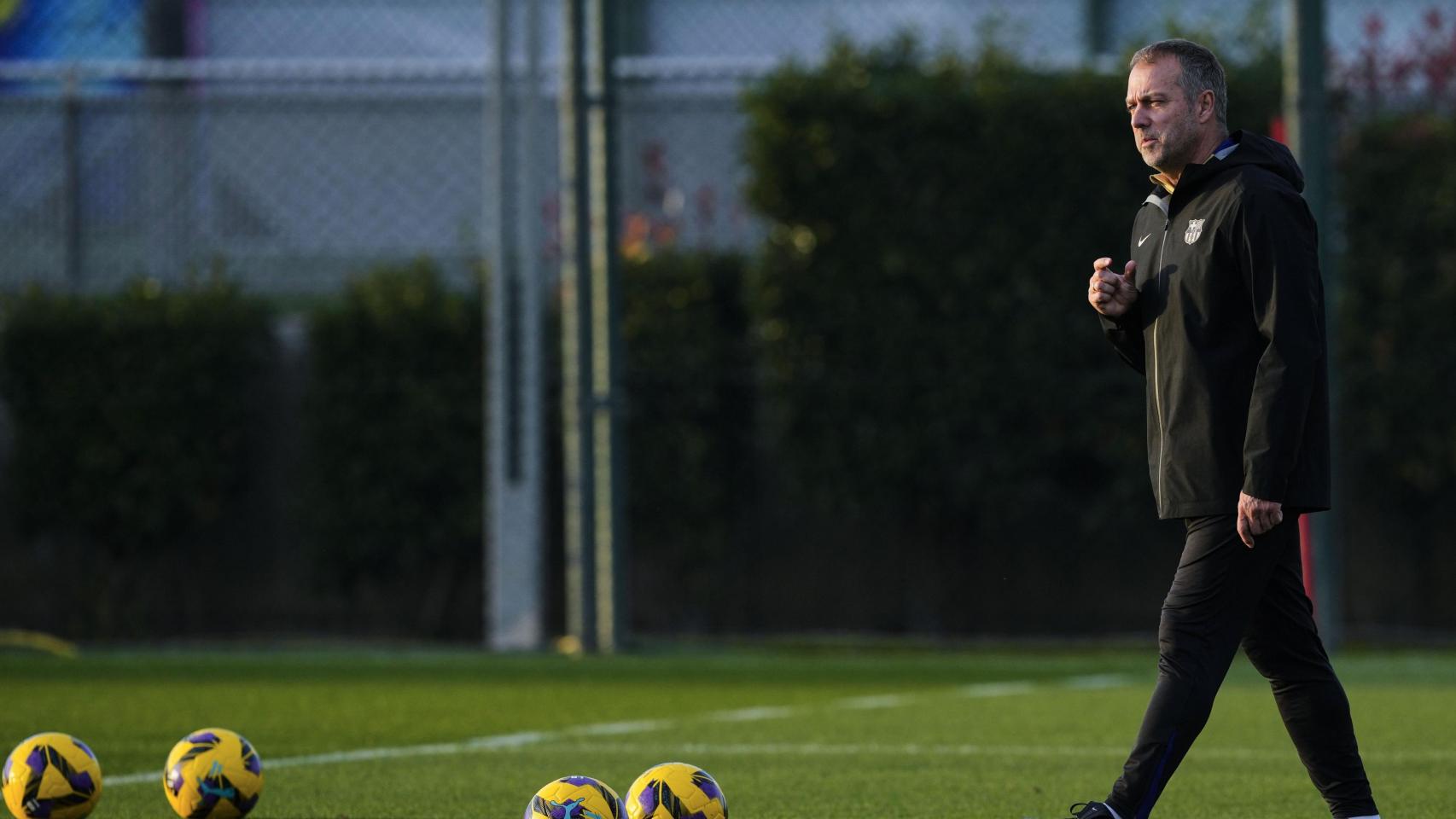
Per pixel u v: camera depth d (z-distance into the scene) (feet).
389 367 169.27
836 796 67.05
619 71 164.96
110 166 185.57
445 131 190.39
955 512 168.14
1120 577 167.94
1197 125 51.72
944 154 166.30
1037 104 165.58
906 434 166.09
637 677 130.93
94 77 182.70
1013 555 169.48
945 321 166.30
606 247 154.81
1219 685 50.19
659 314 168.55
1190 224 50.93
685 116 183.32
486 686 121.60
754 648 161.99
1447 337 162.81
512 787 69.46
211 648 164.96
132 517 170.40
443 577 172.55
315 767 75.61
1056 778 72.33
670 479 168.35
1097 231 165.78
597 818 47.19
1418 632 165.99
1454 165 162.50
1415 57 167.94
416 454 168.66
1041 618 168.76
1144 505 165.37
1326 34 148.15
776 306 166.91
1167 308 51.57
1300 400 48.01
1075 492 168.55
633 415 168.45
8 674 131.64
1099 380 164.96
